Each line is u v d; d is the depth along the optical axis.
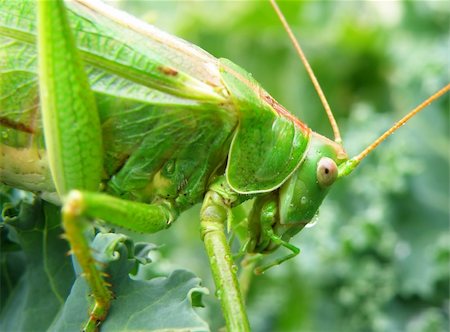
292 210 0.07
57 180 0.06
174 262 0.11
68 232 0.06
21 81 0.06
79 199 0.06
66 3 0.06
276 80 0.13
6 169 0.07
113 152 0.07
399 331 0.09
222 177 0.07
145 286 0.06
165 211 0.07
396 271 0.10
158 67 0.06
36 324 0.06
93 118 0.06
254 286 0.10
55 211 0.07
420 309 0.09
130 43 0.06
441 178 0.10
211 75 0.07
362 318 0.10
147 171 0.07
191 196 0.07
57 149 0.06
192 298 0.06
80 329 0.06
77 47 0.06
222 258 0.07
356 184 0.10
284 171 0.07
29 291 0.07
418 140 0.10
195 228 0.11
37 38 0.06
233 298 0.06
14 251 0.07
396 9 0.12
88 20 0.06
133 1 0.13
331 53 0.12
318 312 0.10
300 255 0.10
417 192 0.10
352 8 0.12
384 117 0.10
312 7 0.12
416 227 0.10
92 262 0.06
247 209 0.07
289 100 0.13
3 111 0.06
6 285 0.07
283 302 0.10
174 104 0.07
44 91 0.06
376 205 0.10
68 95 0.06
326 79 0.12
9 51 0.06
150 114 0.07
